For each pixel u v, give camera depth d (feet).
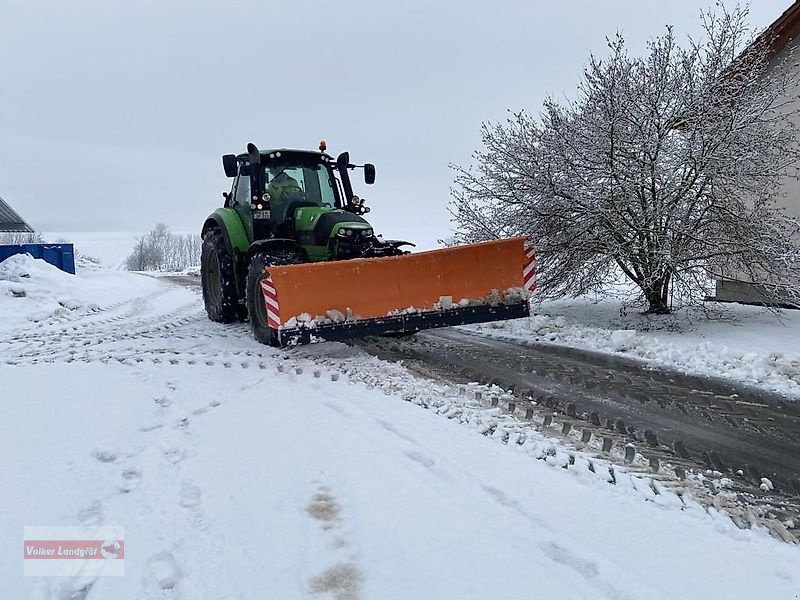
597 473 9.43
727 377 15.74
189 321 25.84
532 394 14.01
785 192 26.96
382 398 13.12
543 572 6.65
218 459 9.89
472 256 17.56
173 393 13.69
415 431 11.00
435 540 7.32
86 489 8.94
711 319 23.54
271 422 11.55
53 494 8.77
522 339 21.47
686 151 21.36
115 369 16.16
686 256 22.45
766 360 16.65
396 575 6.66
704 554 7.07
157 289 46.42
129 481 9.25
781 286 22.09
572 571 6.68
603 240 23.38
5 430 11.29
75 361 17.46
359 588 6.47
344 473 9.21
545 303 30.32
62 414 12.19
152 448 10.42
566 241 23.88
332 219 19.51
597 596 6.23
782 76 24.18
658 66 22.24
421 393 13.61
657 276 22.88
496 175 25.91
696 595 6.25
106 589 6.58
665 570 6.72
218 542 7.45
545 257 24.85
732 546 7.30
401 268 16.93
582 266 24.43
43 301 31.76
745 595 6.26
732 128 21.22
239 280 22.53
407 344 20.36
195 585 6.60
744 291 28.53
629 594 6.24
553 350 19.40
